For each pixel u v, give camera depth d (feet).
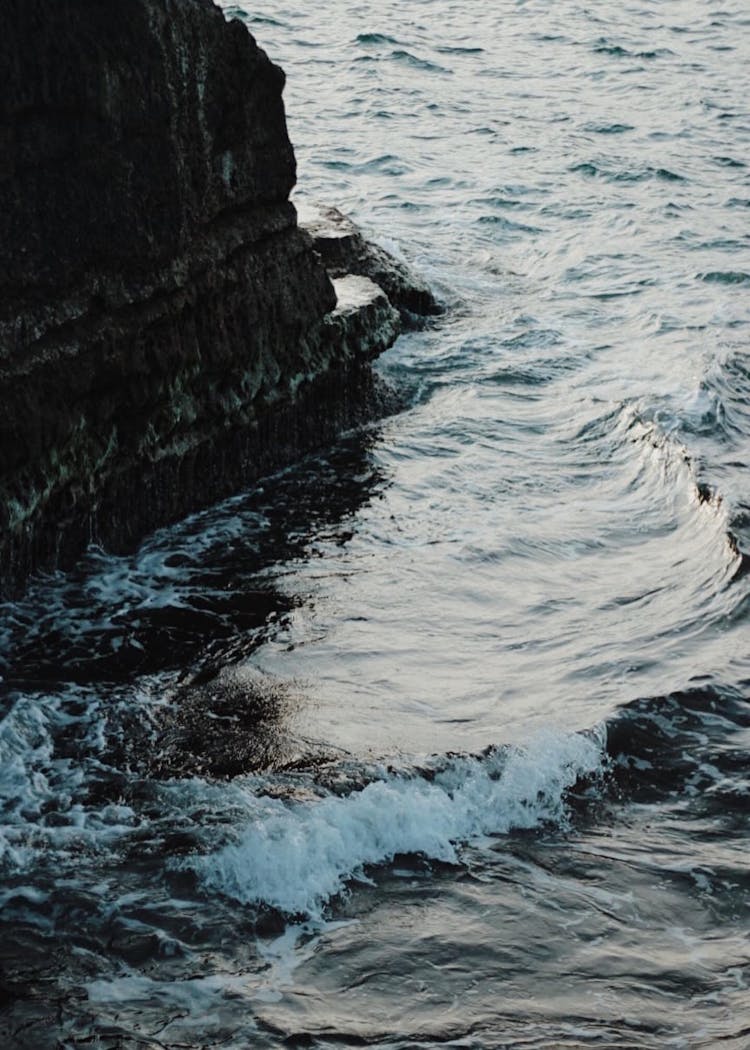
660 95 90.02
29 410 28.66
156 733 25.77
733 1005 19.67
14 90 27.55
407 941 20.67
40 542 30.63
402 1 113.29
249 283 35.76
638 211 64.44
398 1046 18.61
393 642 29.50
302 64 90.48
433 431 40.88
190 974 19.77
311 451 39.24
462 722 26.30
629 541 34.45
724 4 122.42
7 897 21.06
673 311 51.16
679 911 21.70
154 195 31.35
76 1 28.68
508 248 59.16
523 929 21.06
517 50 100.48
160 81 30.99
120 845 22.35
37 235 28.43
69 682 27.45
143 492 33.42
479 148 74.23
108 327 30.63
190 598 31.01
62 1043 18.38
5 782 23.95
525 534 34.65
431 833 22.95
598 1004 19.60
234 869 21.74
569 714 26.48
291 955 20.29
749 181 71.20
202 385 34.71
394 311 42.78
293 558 33.17
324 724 26.17
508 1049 18.63
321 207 50.60
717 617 30.32
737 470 37.86
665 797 24.58
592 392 43.55
